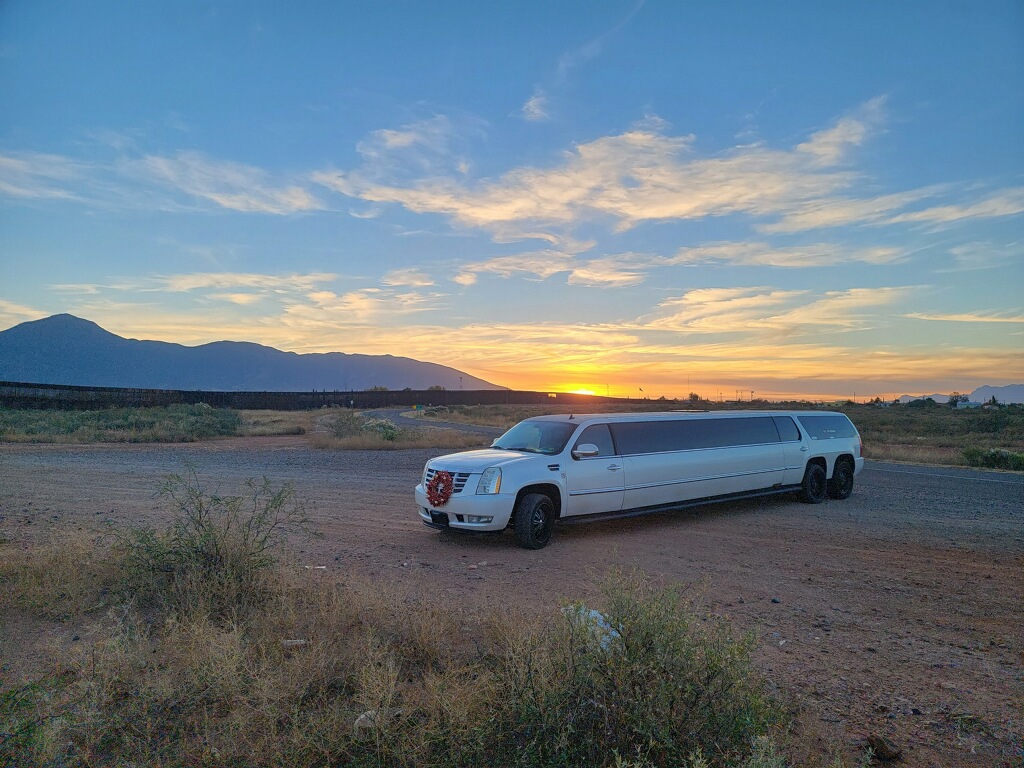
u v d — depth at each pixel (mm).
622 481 9922
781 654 5160
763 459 12000
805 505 12867
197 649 4312
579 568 7738
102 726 3611
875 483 17078
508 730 3506
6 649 4773
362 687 3895
